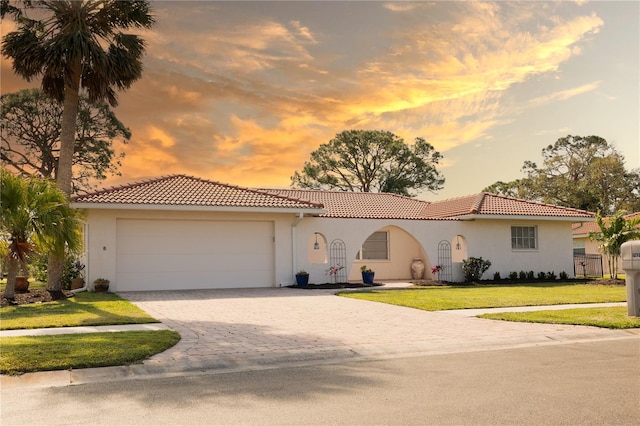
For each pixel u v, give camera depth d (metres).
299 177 48.97
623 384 6.56
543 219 25.97
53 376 7.10
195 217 20.94
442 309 13.95
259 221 22.03
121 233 20.11
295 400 5.93
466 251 25.48
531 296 17.25
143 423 5.18
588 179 49.09
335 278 23.11
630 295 12.27
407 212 28.00
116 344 8.67
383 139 46.44
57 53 16.86
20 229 15.39
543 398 5.92
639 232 23.69
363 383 6.69
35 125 40.78
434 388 6.40
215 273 21.19
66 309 13.62
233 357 8.04
